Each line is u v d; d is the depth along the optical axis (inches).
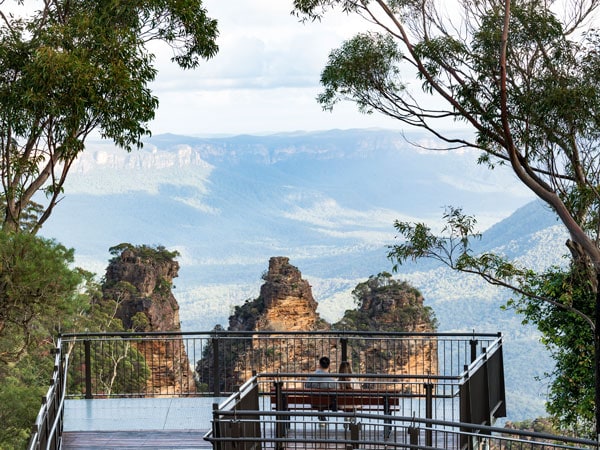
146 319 2842.0
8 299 619.2
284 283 3238.2
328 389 513.7
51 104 697.0
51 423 422.9
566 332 820.0
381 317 3061.0
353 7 632.4
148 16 757.9
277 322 3206.2
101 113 719.1
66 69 683.4
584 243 543.5
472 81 607.5
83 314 2156.7
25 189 761.6
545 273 813.9
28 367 1413.6
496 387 553.0
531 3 583.5
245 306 3302.2
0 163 764.0
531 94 573.9
